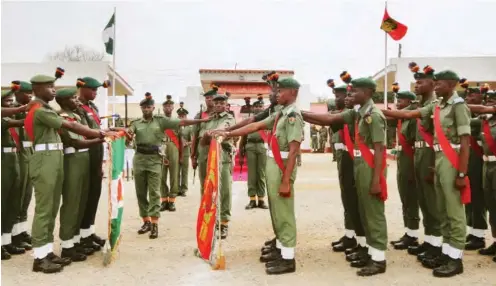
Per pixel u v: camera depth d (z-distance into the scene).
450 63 17.86
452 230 4.85
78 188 5.44
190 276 4.82
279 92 5.07
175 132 8.60
